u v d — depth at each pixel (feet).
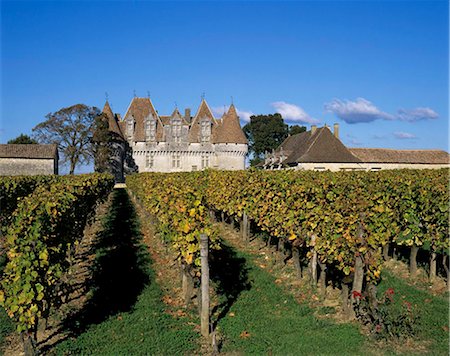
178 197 36.04
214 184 64.34
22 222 25.31
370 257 27.86
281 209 39.65
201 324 26.71
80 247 51.67
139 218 79.61
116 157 261.65
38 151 240.53
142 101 281.33
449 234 34.35
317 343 25.05
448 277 34.01
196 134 274.77
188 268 31.40
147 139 271.28
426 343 24.97
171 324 28.32
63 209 31.40
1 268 40.09
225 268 40.96
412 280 36.52
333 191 35.42
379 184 44.01
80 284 37.27
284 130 324.39
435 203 35.22
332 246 30.58
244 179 53.11
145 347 25.02
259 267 41.27
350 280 28.89
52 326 28.58
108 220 75.97
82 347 25.26
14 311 23.98
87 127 242.37
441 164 205.87
